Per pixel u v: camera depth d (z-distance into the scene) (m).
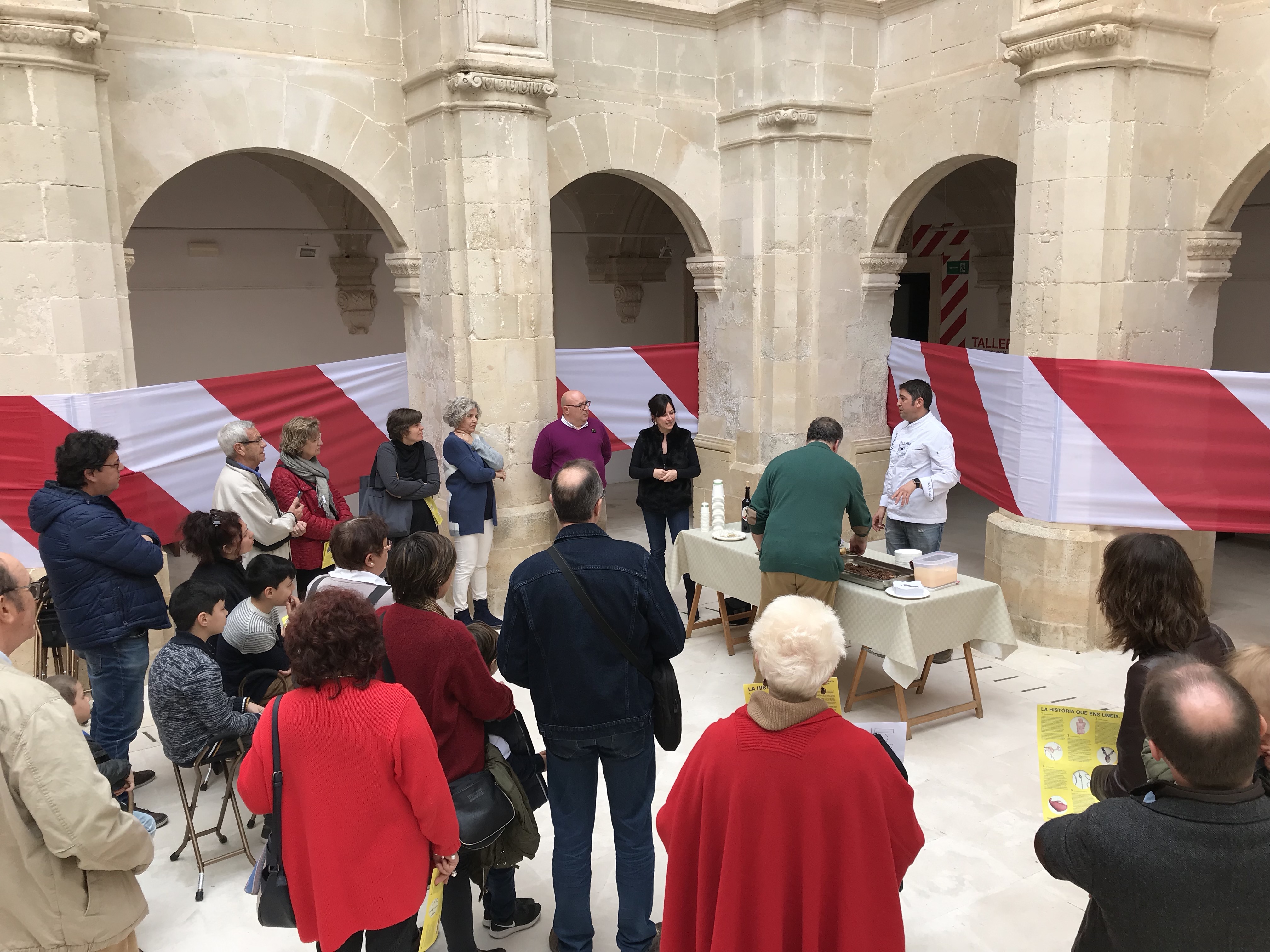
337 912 2.29
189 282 8.59
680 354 8.44
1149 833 1.66
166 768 4.49
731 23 7.59
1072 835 1.77
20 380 5.11
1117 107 5.31
